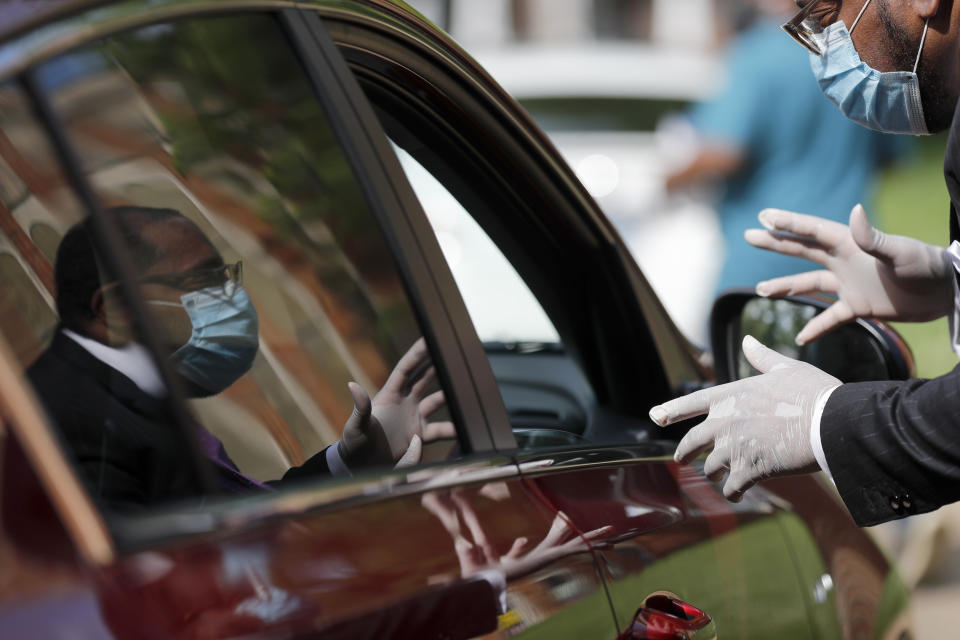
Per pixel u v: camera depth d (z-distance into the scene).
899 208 33.94
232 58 5.14
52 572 3.49
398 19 6.21
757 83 16.59
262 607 3.87
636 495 6.21
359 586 4.21
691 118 18.11
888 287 8.06
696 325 22.70
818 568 7.55
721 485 7.03
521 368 9.15
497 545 4.95
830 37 7.40
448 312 5.64
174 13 4.79
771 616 6.82
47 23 4.34
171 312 5.61
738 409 6.18
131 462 4.63
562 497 5.62
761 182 17.03
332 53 5.54
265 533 4.18
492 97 6.80
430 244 5.66
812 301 8.34
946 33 6.96
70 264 4.79
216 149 5.40
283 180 5.53
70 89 4.59
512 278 16.92
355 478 4.73
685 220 23.28
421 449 5.50
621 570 5.56
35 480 3.59
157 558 3.80
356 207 5.47
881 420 5.75
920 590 16.59
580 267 7.61
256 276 5.77
